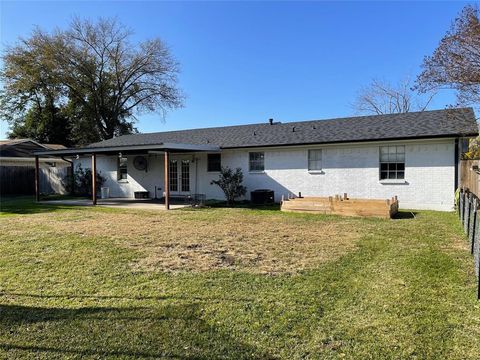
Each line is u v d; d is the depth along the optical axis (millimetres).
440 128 13133
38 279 5289
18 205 16734
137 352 3209
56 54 34406
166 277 5344
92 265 6012
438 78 14070
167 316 3949
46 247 7379
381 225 9914
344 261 6148
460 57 13469
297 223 10547
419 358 3078
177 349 3258
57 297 4555
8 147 26047
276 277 5301
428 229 9109
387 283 4973
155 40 38094
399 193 13750
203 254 6766
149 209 14586
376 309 4082
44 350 3252
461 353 3145
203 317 3924
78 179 22953
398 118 15594
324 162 15312
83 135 37906
